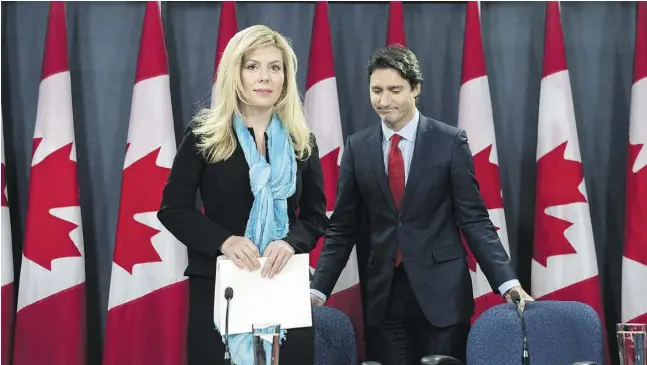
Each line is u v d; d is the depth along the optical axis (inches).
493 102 208.2
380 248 163.9
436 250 161.6
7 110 202.1
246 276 97.0
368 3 206.7
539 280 192.2
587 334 144.4
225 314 95.4
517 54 208.2
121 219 187.0
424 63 207.2
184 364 186.9
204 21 205.0
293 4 206.7
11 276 191.3
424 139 163.8
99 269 203.5
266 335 88.8
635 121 193.8
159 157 186.7
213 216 107.4
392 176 164.9
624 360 96.6
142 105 188.1
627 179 195.5
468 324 162.1
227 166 106.0
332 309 151.2
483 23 208.1
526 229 206.8
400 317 164.2
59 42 189.8
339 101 205.9
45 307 186.4
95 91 204.1
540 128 194.5
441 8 207.2
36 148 188.1
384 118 162.6
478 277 190.9
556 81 193.5
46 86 188.9
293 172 106.8
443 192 163.5
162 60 189.6
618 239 207.9
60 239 186.9
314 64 193.3
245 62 105.2
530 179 207.0
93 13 204.4
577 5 209.2
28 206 188.7
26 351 186.2
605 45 208.8
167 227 106.8
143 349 186.4
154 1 191.0
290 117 108.5
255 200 104.8
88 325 203.2
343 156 170.2
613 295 207.8
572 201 190.7
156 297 186.9
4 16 202.7
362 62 206.7
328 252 168.6
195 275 105.0
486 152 190.7
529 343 145.6
